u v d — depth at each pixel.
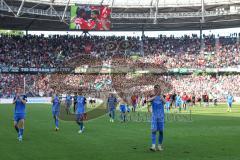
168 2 79.44
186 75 79.44
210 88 73.75
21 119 19.39
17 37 83.75
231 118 34.53
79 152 15.48
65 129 25.12
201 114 40.31
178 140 18.98
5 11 70.69
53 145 17.55
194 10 82.44
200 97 66.06
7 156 14.69
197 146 16.89
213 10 81.88
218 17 81.38
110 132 23.20
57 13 75.44
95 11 76.19
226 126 26.67
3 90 71.06
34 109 48.28
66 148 16.59
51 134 22.19
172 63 80.81
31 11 72.88
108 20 76.88
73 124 28.77
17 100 19.44
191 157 14.15
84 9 75.75
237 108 53.44
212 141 18.58
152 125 15.71
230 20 82.44
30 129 25.03
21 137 19.34
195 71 79.56
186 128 25.27
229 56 82.06
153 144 15.66
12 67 75.94
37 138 20.25
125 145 17.39
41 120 32.16
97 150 15.96
